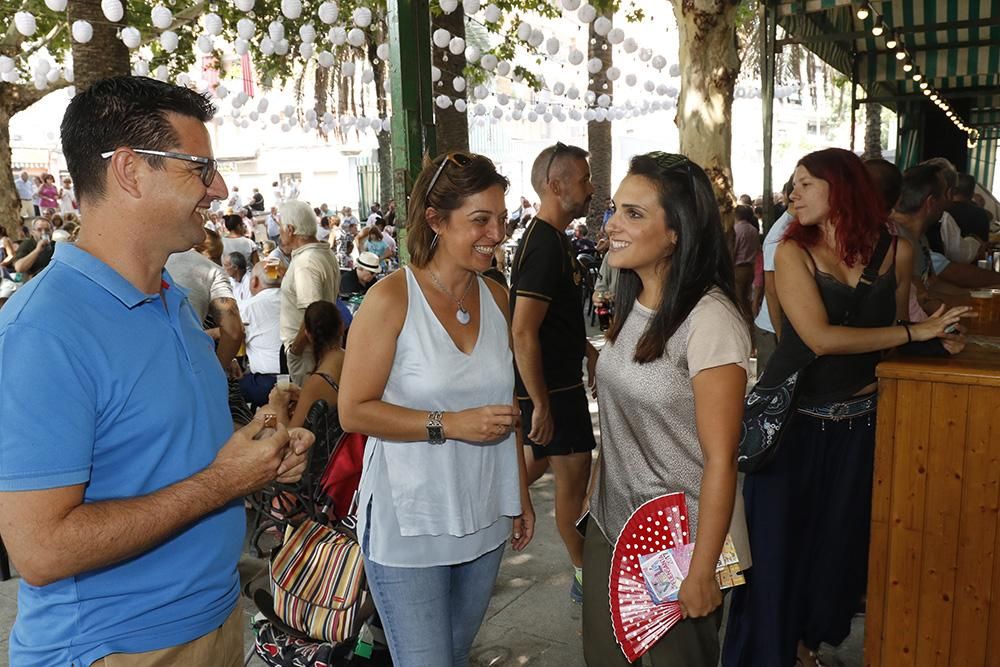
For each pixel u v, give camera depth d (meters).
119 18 5.48
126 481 1.50
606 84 12.73
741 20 16.62
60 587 1.48
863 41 9.59
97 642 1.50
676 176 1.94
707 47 6.90
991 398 2.45
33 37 13.95
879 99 10.27
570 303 3.32
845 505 2.73
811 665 2.97
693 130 7.05
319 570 2.54
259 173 36.16
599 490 2.28
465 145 9.07
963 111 13.31
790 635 2.78
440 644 2.21
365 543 2.22
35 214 21.05
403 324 2.13
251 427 1.63
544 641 3.29
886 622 2.70
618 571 2.12
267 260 5.47
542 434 3.20
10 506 1.32
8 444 1.32
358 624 2.48
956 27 7.99
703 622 2.17
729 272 2.01
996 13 7.91
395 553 2.17
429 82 3.83
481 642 3.29
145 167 1.49
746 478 2.75
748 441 2.57
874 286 2.60
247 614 3.59
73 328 1.41
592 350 3.56
